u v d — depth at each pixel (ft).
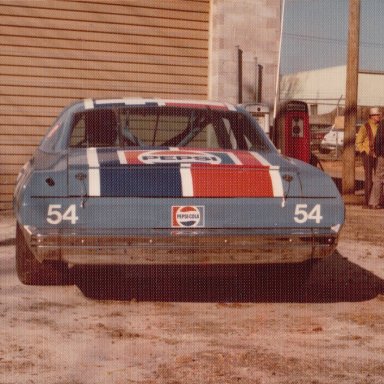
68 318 17.74
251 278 21.75
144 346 15.55
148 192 17.03
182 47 39.70
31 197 16.88
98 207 16.92
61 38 37.73
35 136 37.68
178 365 14.23
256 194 17.35
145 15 38.88
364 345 15.88
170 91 39.63
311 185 17.63
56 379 13.32
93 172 17.04
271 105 41.04
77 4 37.83
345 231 34.27
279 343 15.93
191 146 20.17
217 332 16.80
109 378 13.41
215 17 39.68
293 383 13.26
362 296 20.92
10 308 18.44
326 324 17.70
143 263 17.22
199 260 17.31
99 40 38.27
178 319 17.94
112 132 20.08
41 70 37.58
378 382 13.42
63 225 16.89
